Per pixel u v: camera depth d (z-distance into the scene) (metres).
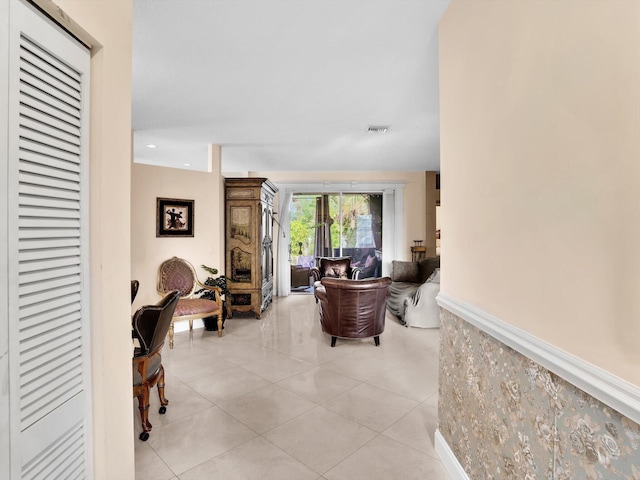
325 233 7.18
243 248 5.03
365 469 1.83
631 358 0.78
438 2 1.78
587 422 0.90
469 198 1.57
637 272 0.76
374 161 5.86
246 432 2.17
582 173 0.91
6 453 0.80
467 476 1.59
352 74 2.58
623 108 0.79
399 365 3.31
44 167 0.93
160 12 1.85
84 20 1.03
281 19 1.91
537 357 1.07
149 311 2.06
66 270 1.01
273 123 3.76
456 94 1.70
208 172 4.65
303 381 2.94
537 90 1.09
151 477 1.76
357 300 3.72
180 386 2.83
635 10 0.76
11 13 0.81
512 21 1.22
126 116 1.26
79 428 1.07
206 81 2.70
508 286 1.26
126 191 1.26
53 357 0.96
